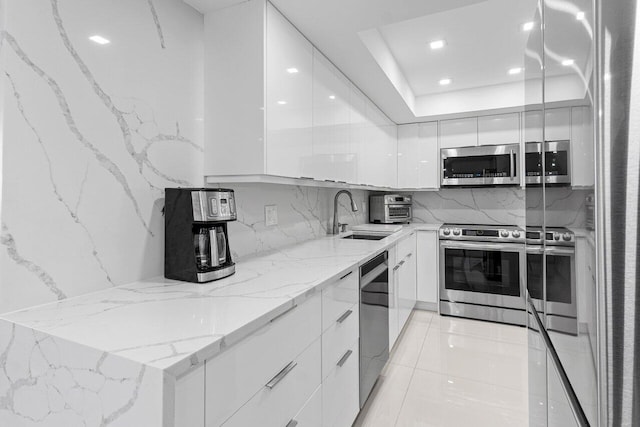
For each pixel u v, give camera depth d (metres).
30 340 0.87
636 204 0.59
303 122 1.81
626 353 0.59
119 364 0.72
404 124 3.95
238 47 1.53
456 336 3.00
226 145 1.57
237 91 1.54
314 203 2.69
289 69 1.67
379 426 1.82
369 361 1.96
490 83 3.21
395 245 2.63
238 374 0.89
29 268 0.99
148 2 1.35
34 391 0.87
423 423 1.84
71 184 1.09
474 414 1.91
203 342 0.78
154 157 1.38
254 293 1.17
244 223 1.86
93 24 1.15
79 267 1.12
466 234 3.45
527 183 1.48
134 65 1.29
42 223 1.02
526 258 1.53
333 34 1.81
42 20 1.02
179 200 1.33
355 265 1.71
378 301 2.13
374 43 2.12
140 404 0.69
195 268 1.29
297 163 1.75
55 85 1.05
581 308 0.72
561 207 0.90
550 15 1.00
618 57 0.59
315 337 1.32
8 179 0.95
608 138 0.60
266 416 1.01
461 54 2.58
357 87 2.64
